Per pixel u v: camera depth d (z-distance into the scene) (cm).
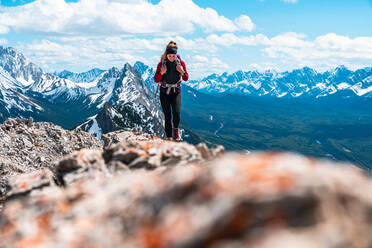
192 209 266
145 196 334
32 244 343
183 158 568
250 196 238
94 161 598
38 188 557
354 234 207
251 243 210
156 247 261
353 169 283
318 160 298
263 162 282
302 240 200
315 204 225
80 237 325
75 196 416
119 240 301
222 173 279
